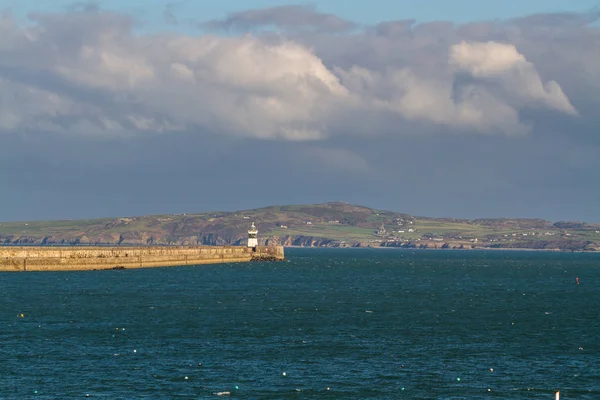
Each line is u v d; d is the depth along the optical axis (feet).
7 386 373.20
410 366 430.61
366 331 562.25
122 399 355.15
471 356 463.42
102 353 455.22
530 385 391.65
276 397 363.15
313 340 514.68
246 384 385.09
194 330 554.05
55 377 392.88
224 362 434.30
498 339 532.73
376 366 428.97
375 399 361.71
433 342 513.45
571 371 424.87
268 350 472.85
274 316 650.43
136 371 408.26
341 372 413.18
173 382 386.93
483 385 390.01
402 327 589.73
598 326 612.70
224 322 602.85
